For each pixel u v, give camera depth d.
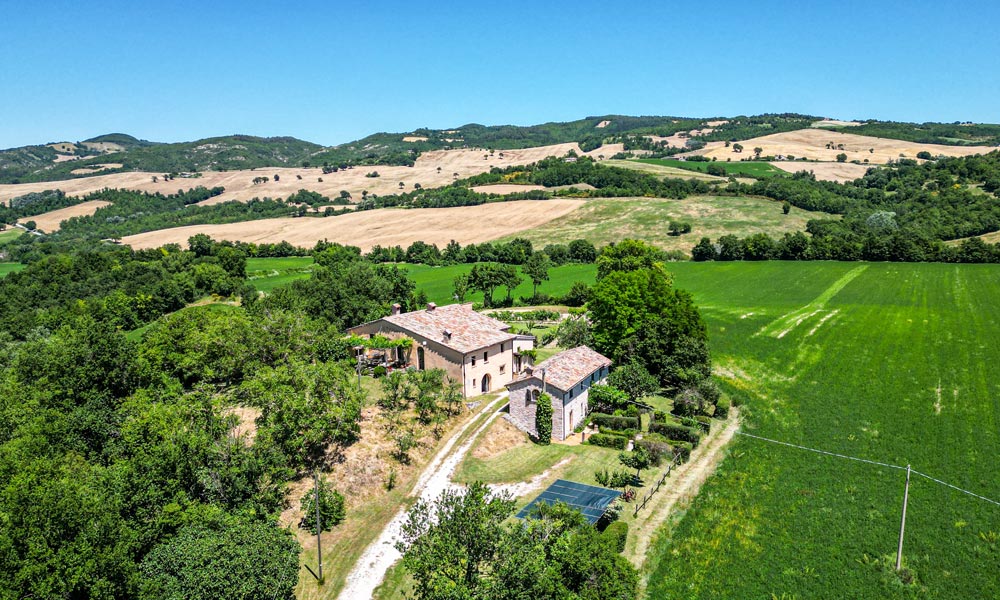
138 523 36.97
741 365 80.44
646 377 67.69
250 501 41.62
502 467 53.66
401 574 39.72
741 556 41.75
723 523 45.41
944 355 78.19
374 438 55.44
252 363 67.00
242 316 77.06
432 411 60.94
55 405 55.56
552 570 31.03
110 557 31.80
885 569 40.38
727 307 110.31
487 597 28.70
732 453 56.38
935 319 93.56
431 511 46.59
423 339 69.06
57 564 30.61
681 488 50.03
